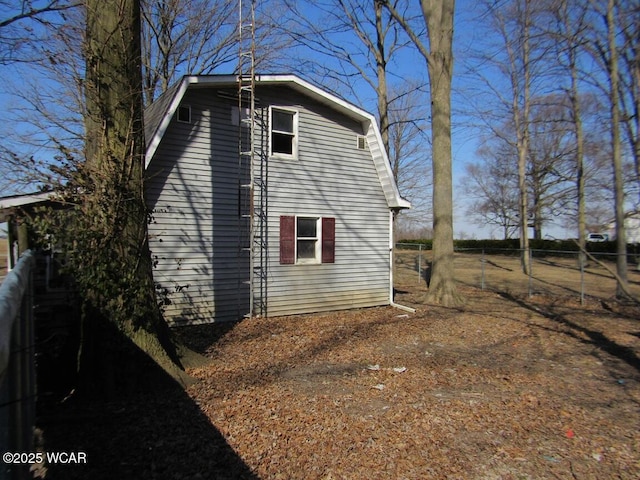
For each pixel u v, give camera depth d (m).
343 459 3.62
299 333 8.71
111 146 5.01
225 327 9.15
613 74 13.66
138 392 4.99
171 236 9.10
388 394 5.23
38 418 4.29
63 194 4.94
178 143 9.20
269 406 4.76
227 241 9.88
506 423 4.43
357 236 12.16
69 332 5.05
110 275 4.89
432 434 4.13
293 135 10.95
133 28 5.18
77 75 5.22
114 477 3.29
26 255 4.17
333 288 11.66
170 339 5.77
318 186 11.34
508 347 7.82
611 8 13.23
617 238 14.20
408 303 12.99
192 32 20.97
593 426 4.39
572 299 14.05
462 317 10.69
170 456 3.62
